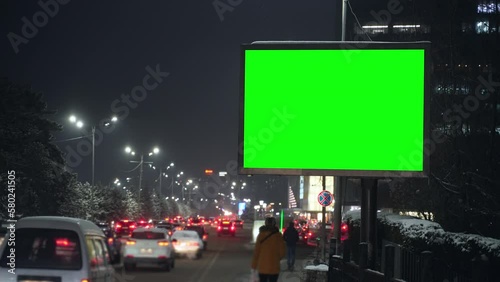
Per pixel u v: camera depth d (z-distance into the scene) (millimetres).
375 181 19219
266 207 138250
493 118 22062
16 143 40875
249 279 25703
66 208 46125
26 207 39875
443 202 23531
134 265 29531
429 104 19062
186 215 152625
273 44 19547
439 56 24984
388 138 19094
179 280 25250
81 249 10781
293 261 30344
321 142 19297
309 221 88625
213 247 52438
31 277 10508
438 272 13758
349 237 27688
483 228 21688
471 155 22500
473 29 24094
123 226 63875
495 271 11664
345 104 19297
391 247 12758
